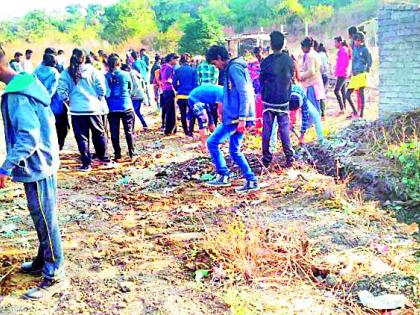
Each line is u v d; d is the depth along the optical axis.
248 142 9.92
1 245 5.56
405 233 5.48
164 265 4.93
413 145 7.80
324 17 46.44
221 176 7.55
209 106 8.95
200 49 41.03
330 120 12.22
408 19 9.60
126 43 50.28
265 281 4.50
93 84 9.12
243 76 6.77
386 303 4.01
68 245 5.50
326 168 8.36
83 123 9.05
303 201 6.48
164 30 53.66
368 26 23.55
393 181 7.11
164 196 7.30
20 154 3.94
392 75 10.02
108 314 4.10
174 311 4.10
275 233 5.30
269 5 53.94
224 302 4.21
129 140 9.99
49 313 4.11
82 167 9.19
